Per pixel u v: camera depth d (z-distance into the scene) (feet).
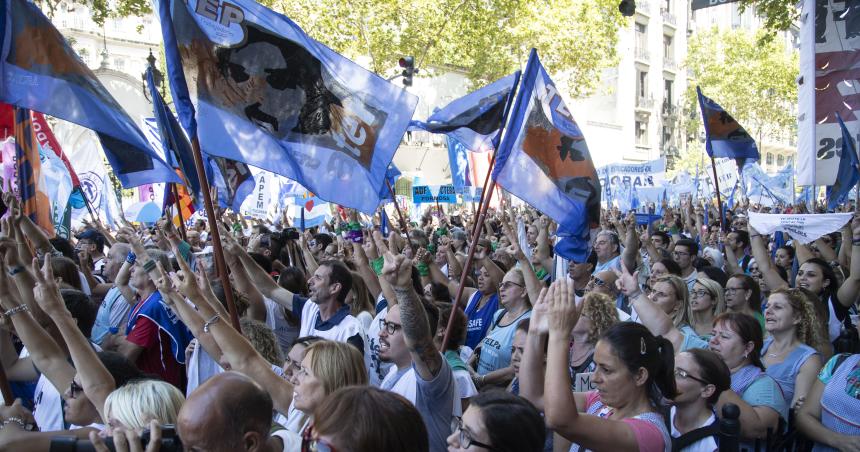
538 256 27.86
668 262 22.12
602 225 39.42
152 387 10.19
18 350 18.29
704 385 11.39
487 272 22.54
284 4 80.07
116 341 19.34
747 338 13.93
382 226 29.60
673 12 194.39
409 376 13.02
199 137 14.43
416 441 7.31
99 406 11.27
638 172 62.90
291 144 15.10
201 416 7.76
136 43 135.23
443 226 55.72
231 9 14.90
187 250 20.47
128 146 18.75
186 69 14.46
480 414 8.45
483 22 90.12
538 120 17.67
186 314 12.53
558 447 12.47
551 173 17.62
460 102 23.72
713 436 11.14
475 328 22.66
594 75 119.14
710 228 48.24
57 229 27.58
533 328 11.26
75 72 14.29
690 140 192.75
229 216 48.42
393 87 15.65
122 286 20.85
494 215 65.67
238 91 14.87
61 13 125.70
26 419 10.12
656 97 186.91
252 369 11.97
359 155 15.52
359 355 11.17
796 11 52.65
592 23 110.11
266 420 8.21
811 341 15.84
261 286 20.47
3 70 13.75
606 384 10.61
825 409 13.66
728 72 171.22
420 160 123.95
